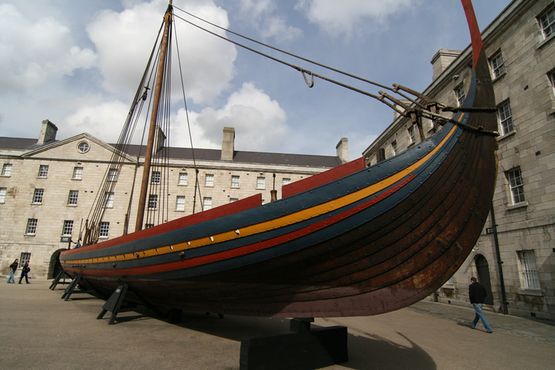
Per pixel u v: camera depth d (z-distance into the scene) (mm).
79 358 4098
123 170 29688
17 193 28234
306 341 4086
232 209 4469
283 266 4098
